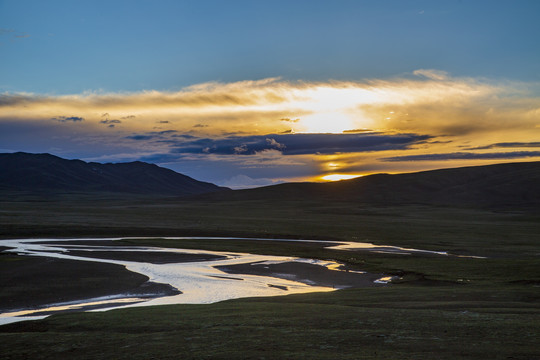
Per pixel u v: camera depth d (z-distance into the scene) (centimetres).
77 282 5119
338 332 2220
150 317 2938
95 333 2508
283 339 2092
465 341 1981
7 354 2114
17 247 8538
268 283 5366
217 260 7269
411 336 2103
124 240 9888
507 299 3572
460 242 10381
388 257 7712
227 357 1812
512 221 17475
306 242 10438
